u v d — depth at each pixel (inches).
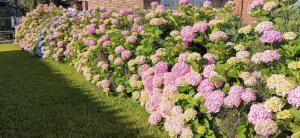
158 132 171.0
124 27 283.3
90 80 267.7
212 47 169.6
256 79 139.3
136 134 170.2
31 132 180.4
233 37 172.9
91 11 361.4
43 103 229.8
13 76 325.7
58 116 202.4
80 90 257.6
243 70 144.6
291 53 139.5
